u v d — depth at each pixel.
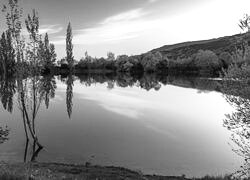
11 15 28.97
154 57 192.25
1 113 45.28
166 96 71.94
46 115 43.78
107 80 137.88
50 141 29.64
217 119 42.31
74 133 33.00
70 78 152.88
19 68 30.09
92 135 32.12
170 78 147.25
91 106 53.62
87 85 107.38
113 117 42.84
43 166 20.42
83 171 19.28
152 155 25.41
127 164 23.03
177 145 28.77
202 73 166.12
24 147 27.58
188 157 24.98
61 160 23.91
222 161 24.11
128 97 69.50
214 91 84.06
